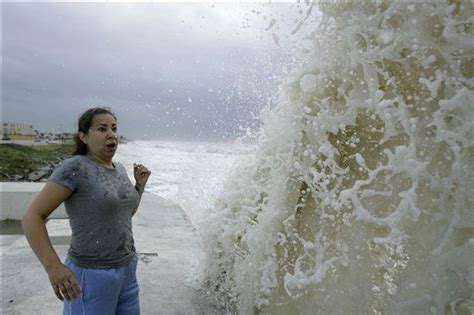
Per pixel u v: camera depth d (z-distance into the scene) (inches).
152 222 212.1
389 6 67.6
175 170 751.7
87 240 70.7
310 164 80.7
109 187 72.1
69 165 69.5
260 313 93.2
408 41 66.3
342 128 76.0
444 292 64.5
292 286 78.3
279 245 87.0
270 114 93.0
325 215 78.7
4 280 129.3
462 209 62.6
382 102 68.0
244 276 96.9
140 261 150.6
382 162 72.1
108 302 72.6
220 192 124.4
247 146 108.7
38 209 66.5
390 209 69.5
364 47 71.7
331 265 76.6
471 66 64.1
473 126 61.5
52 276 65.2
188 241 178.2
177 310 110.3
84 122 74.8
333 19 75.9
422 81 64.5
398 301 68.3
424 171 64.1
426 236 65.4
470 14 62.9
